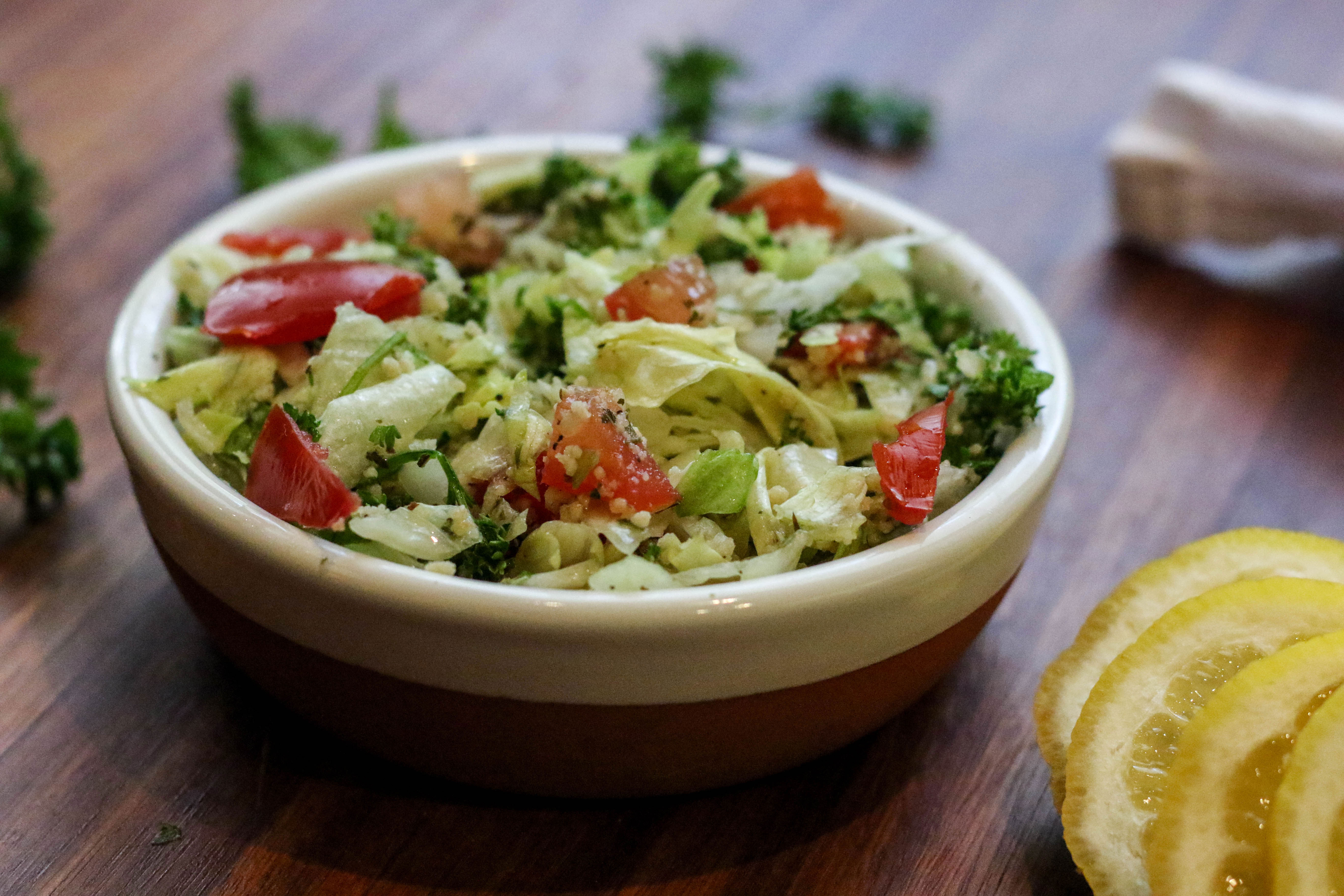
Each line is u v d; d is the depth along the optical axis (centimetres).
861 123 53
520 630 28
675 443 33
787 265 37
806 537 31
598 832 31
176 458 31
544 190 40
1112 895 29
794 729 30
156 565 36
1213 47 61
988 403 33
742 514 32
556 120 53
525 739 30
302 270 34
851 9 64
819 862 31
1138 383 43
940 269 37
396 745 31
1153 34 62
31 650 34
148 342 34
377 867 31
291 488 30
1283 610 31
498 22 61
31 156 48
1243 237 46
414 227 38
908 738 33
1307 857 28
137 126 51
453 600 28
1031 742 33
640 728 29
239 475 33
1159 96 47
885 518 32
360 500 30
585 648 28
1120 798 30
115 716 33
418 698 29
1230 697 29
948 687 34
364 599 28
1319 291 47
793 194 39
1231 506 39
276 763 32
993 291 36
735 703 29
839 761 33
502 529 31
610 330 34
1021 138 54
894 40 61
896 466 32
